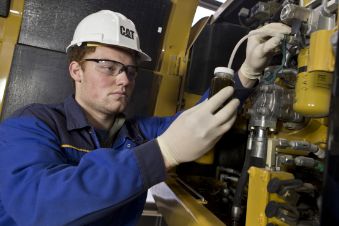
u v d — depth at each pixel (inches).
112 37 32.3
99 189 19.6
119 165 20.6
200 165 43.6
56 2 44.9
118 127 38.0
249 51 31.2
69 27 45.9
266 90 24.5
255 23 44.2
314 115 20.2
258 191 20.3
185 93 49.8
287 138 25.6
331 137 13.9
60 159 25.3
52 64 46.0
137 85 51.3
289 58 25.4
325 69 18.3
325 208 13.7
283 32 26.2
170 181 39.4
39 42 45.4
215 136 22.6
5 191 21.2
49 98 46.4
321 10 21.6
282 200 19.6
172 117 44.6
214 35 46.6
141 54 38.2
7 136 25.4
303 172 25.8
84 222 20.4
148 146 22.3
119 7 47.3
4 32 44.0
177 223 30.2
